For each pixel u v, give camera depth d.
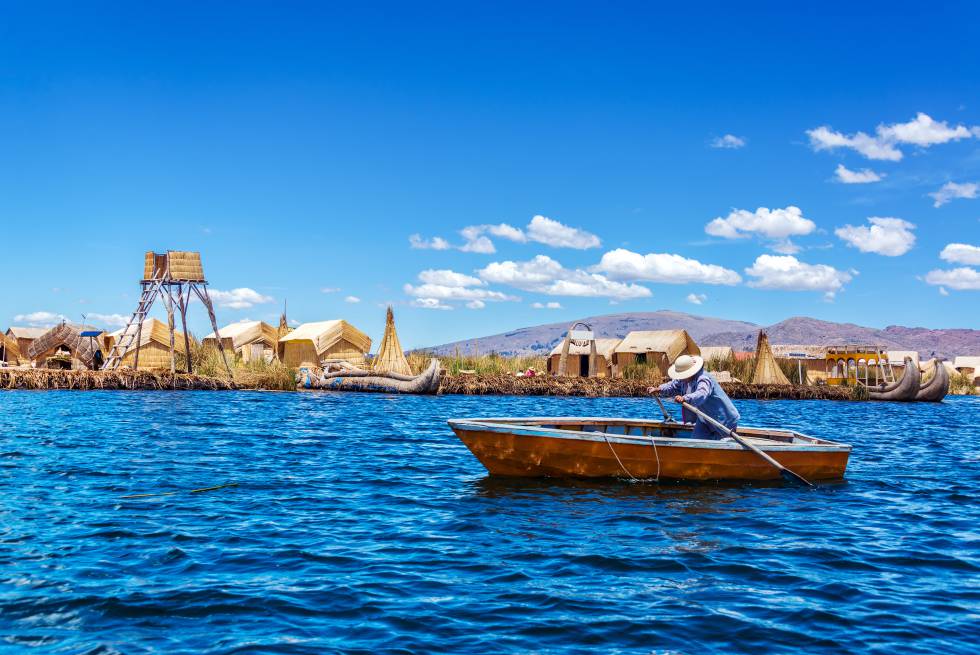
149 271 43.06
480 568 7.89
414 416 26.11
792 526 9.97
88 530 9.05
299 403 31.89
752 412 34.19
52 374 38.34
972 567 8.23
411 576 7.59
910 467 15.73
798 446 12.82
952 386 69.88
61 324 46.03
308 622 6.35
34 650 5.73
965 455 18.05
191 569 7.66
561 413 29.58
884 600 7.12
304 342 47.69
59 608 6.55
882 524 10.20
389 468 14.11
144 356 44.97
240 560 8.01
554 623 6.41
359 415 26.06
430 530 9.44
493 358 51.62
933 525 10.19
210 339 54.75
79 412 24.75
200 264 43.22
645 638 6.13
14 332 50.59
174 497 11.08
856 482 13.55
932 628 6.43
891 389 48.19
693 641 6.09
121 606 6.61
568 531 9.48
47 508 10.16
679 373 13.27
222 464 14.22
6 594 6.84
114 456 14.88
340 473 13.47
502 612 6.64
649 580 7.59
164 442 17.20
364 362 48.50
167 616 6.42
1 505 10.27
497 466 13.00
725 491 12.25
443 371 42.22
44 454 14.94
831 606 6.93
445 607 6.74
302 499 11.15
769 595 7.21
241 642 5.92
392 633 6.14
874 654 5.89
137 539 8.71
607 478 12.79
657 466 12.62
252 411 26.80
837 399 49.38
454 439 18.98
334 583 7.33
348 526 9.57
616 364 53.62
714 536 9.38
